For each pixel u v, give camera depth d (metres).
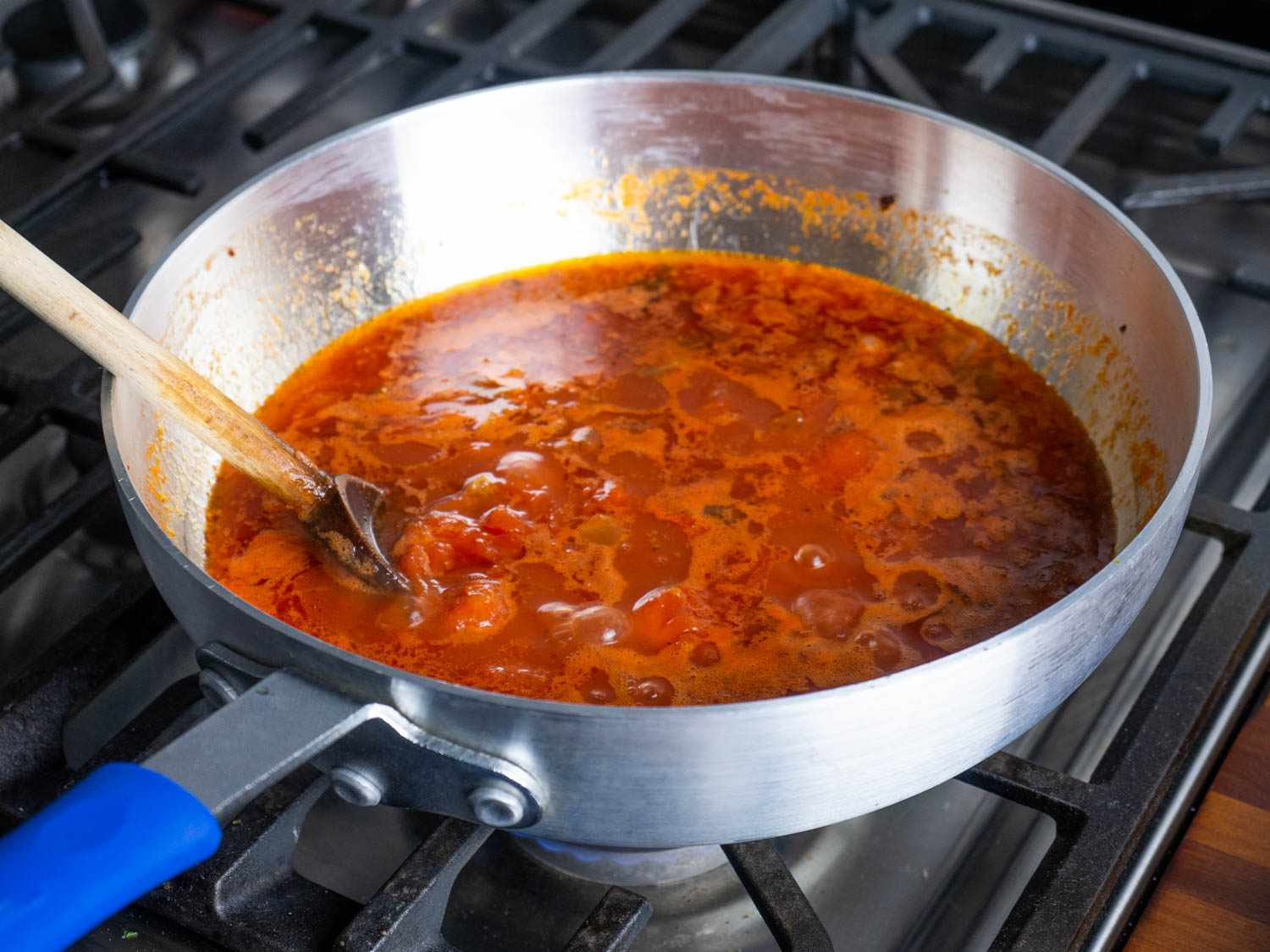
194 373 0.53
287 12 0.89
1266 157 0.87
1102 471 0.62
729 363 0.68
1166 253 0.79
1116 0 0.94
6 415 0.65
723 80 0.69
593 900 0.53
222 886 0.49
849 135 0.69
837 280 0.73
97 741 0.58
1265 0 0.90
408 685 0.43
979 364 0.67
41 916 0.41
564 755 0.44
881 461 0.62
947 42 0.95
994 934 0.52
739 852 0.51
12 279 0.49
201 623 0.47
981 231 0.68
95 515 0.62
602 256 0.74
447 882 0.49
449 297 0.72
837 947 0.52
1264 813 0.53
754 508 0.60
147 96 0.92
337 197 0.67
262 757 0.44
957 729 0.46
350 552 0.56
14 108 0.91
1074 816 0.51
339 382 0.67
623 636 0.55
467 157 0.70
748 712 0.43
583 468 0.62
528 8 0.95
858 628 0.56
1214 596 0.58
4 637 0.64
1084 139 0.78
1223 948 0.49
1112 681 0.60
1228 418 0.71
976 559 0.58
